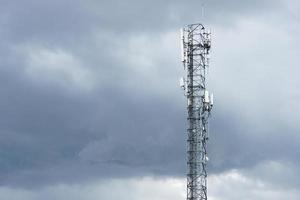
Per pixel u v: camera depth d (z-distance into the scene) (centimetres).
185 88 18700
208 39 18875
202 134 18338
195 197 18012
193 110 18512
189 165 18238
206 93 18525
